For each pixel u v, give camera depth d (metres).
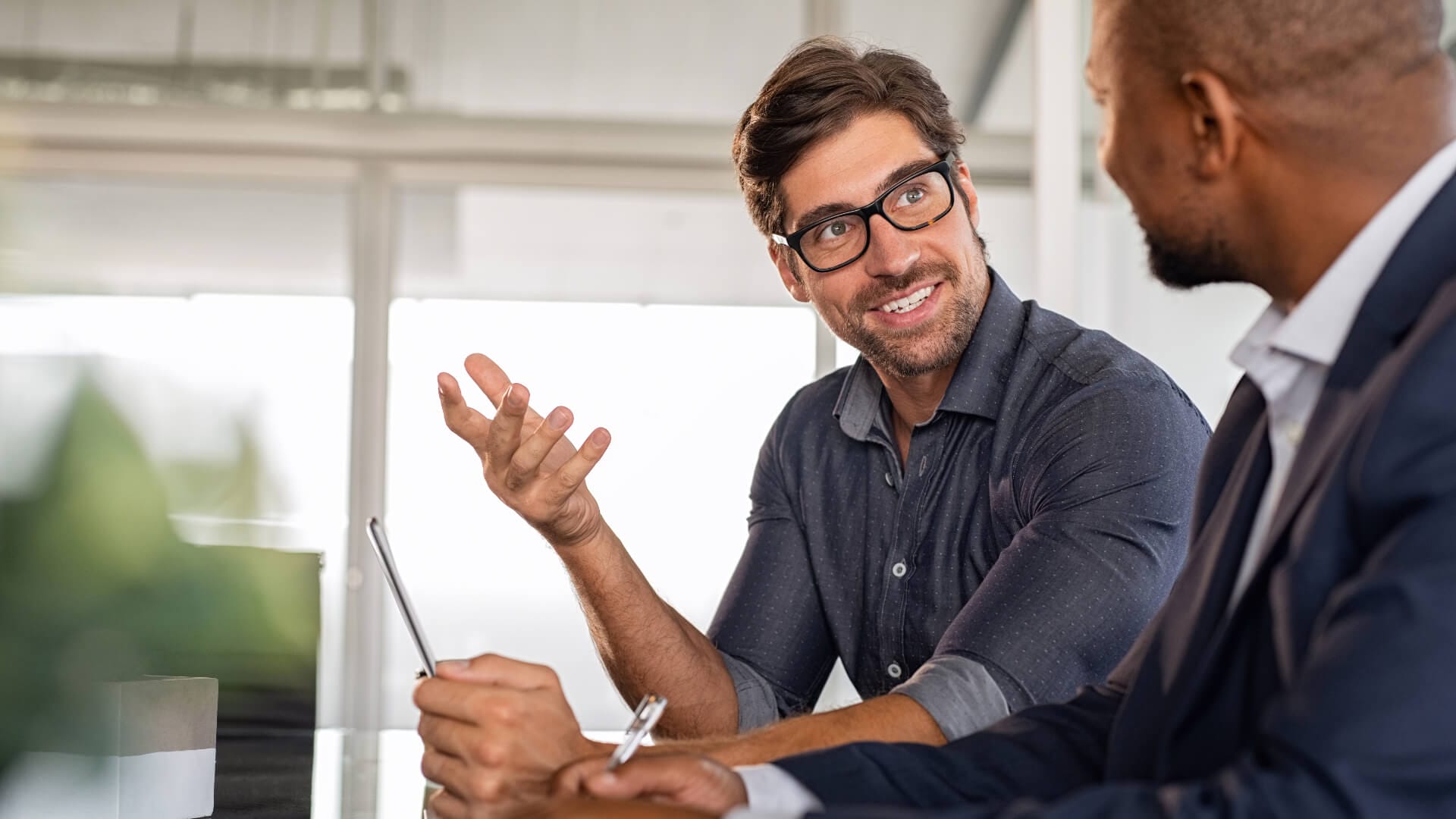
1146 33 0.76
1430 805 0.52
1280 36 0.71
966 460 1.52
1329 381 0.70
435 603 4.41
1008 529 1.47
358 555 4.47
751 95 4.78
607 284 4.71
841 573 1.63
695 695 1.48
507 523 4.45
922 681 1.20
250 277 4.70
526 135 4.78
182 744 1.02
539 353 4.68
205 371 4.64
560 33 4.80
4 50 4.73
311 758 1.33
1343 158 0.72
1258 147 0.74
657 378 4.61
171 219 4.72
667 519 4.43
